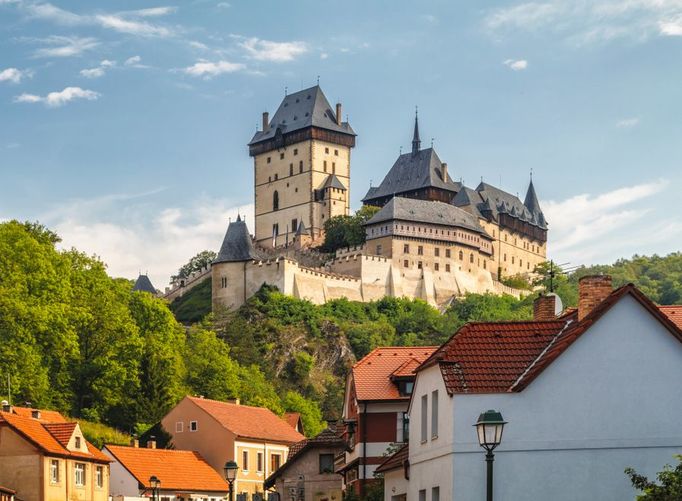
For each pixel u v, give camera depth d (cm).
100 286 14850
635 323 4069
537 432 4034
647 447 4016
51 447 8981
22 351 12381
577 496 4003
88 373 14188
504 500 4003
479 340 4284
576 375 4050
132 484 10262
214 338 17875
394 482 5169
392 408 6234
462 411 4081
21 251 13575
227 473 5025
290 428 12825
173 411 12056
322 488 8644
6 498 8338
